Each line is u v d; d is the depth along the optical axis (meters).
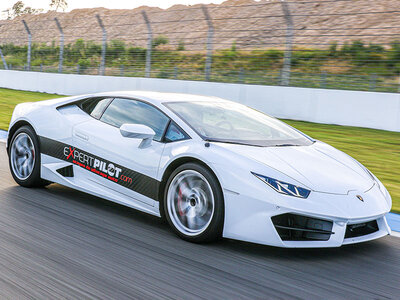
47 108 4.36
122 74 16.56
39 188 4.45
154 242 3.11
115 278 2.47
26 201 3.96
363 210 2.92
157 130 3.51
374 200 3.07
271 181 2.88
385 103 9.84
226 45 16.19
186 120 3.46
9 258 2.67
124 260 2.74
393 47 12.73
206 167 3.10
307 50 13.67
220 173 2.98
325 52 13.62
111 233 3.25
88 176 3.90
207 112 3.72
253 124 3.77
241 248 3.07
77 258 2.73
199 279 2.52
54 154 4.16
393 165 6.66
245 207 2.88
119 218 3.64
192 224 3.15
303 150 3.46
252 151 3.18
